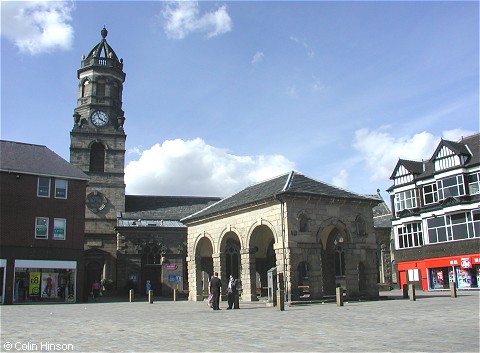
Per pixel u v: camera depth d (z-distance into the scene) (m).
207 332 14.25
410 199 49.97
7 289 35.22
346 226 31.36
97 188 54.72
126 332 14.53
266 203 30.14
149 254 53.09
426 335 12.34
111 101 56.69
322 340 11.95
